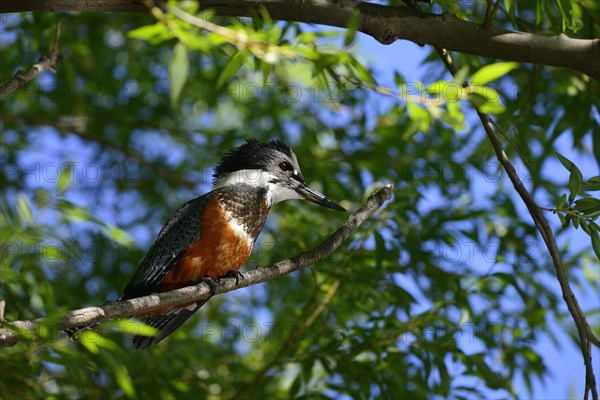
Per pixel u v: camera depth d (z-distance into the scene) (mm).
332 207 9828
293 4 7145
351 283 9992
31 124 13336
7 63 13000
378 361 9625
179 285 8680
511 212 11562
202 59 13859
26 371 9203
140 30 5918
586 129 10406
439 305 9680
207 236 8609
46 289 9062
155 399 9875
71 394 9992
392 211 10172
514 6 7574
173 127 14148
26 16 11812
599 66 7246
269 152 9930
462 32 7348
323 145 13352
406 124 11242
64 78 13648
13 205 12719
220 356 11797
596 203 6746
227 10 7062
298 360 9812
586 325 6652
